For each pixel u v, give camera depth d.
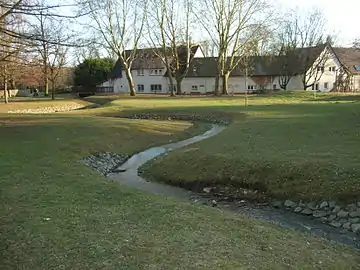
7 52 17.41
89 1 23.17
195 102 52.50
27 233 8.66
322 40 75.44
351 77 79.38
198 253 7.72
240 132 24.11
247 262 7.41
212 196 14.41
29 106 51.59
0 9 14.95
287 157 15.77
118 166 19.78
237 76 79.81
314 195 12.69
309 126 24.64
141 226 9.16
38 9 13.40
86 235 8.55
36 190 12.23
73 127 27.39
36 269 7.09
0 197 11.39
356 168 13.54
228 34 65.88
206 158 17.17
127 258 7.47
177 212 10.38
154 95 70.44
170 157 18.97
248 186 14.59
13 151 19.19
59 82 86.75
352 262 8.09
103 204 10.96
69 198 11.46
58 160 18.02
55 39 14.41
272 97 58.06
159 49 74.25
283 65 76.88
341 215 11.51
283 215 12.20
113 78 89.19
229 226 9.46
